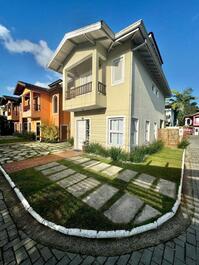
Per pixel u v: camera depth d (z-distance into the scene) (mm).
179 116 38938
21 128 22219
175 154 9766
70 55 9367
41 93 16875
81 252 2320
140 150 8258
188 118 36688
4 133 26438
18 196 4066
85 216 3080
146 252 2305
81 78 10617
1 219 3152
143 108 9664
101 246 2432
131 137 8023
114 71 8281
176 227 2877
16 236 2652
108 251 2336
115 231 2619
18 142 15852
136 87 8352
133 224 2820
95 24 6684
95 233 2588
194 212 3428
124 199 3773
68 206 3457
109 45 7945
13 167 6664
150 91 11094
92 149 9070
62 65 10648
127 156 7438
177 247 2395
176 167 6574
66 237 2619
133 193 4102
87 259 2193
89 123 9961
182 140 14195
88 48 8008
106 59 8469
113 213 3182
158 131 13852
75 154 9266
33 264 2104
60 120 16172
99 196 3930
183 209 3543
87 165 6762
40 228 2855
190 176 5922
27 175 5566
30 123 19906
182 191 4551
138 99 8773
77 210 3295
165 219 3012
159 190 4293
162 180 5031
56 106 16703
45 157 8555
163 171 5980
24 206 3584
